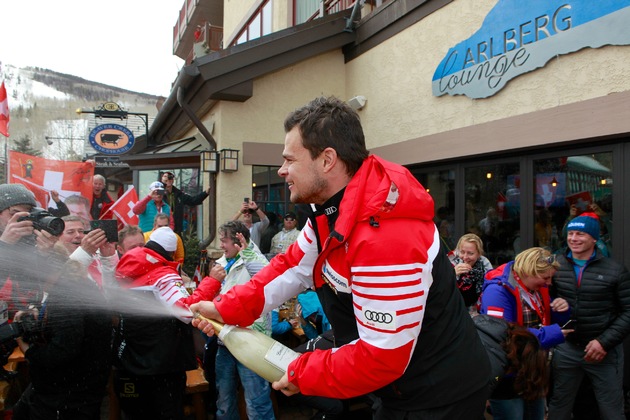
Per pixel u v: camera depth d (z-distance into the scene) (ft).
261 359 4.74
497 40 13.75
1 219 6.83
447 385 4.28
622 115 10.57
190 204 20.67
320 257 4.36
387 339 3.72
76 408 7.15
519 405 7.82
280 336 13.39
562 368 9.90
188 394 12.12
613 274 9.32
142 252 8.11
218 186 20.62
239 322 5.17
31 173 15.35
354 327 4.52
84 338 6.99
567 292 9.75
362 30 20.79
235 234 10.55
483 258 12.74
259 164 20.89
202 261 17.58
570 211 12.37
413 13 17.46
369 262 3.81
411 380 4.28
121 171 42.22
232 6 39.32
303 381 4.15
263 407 9.96
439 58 16.19
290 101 21.50
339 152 4.31
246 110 20.74
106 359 7.41
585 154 12.00
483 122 14.44
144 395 8.79
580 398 10.87
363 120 20.84
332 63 22.21
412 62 17.61
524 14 12.86
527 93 12.97
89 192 16.63
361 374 3.83
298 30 20.40
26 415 7.79
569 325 9.70
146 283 7.94
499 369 6.53
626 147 11.00
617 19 10.54
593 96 11.23
